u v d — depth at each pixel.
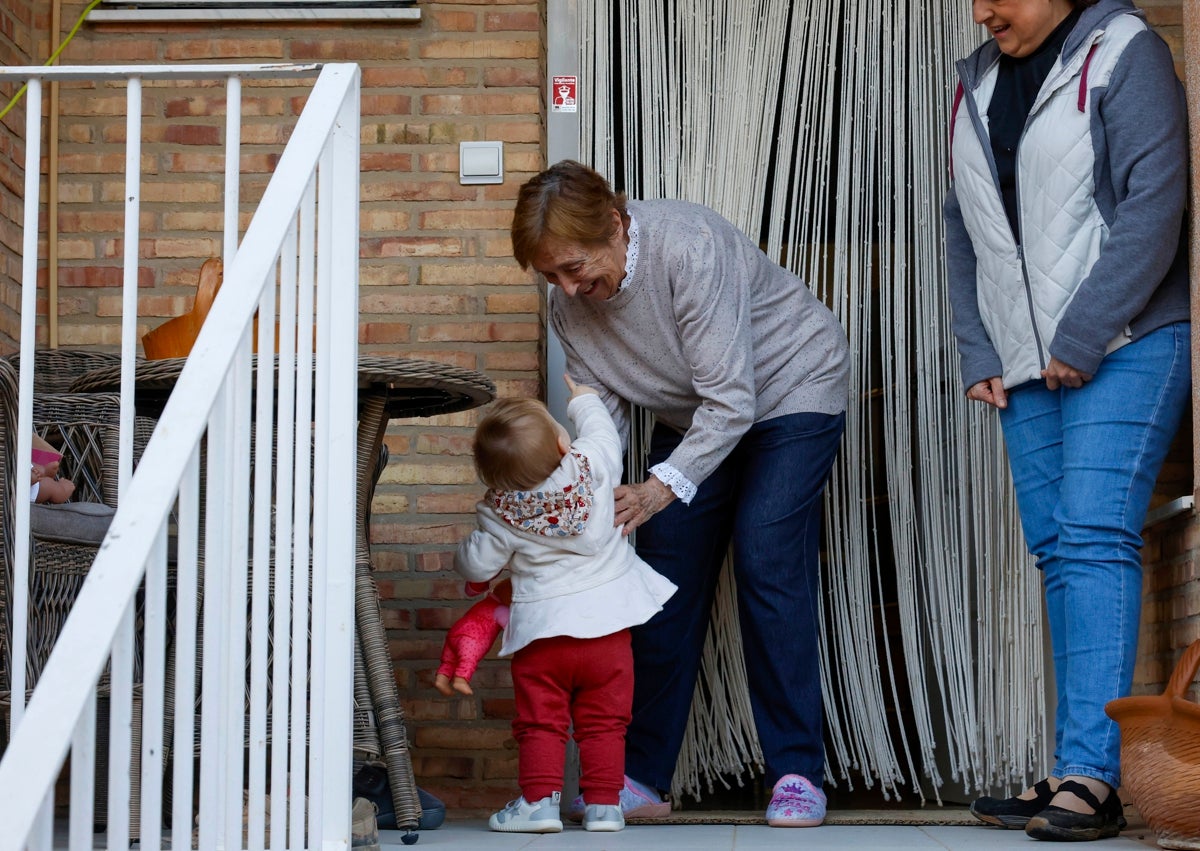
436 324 3.27
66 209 3.31
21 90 3.15
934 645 3.10
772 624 2.77
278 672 1.67
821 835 2.46
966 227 2.69
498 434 2.49
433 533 3.22
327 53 3.33
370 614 2.44
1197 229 2.43
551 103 3.34
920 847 2.17
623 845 2.25
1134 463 2.39
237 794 1.49
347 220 1.85
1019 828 2.51
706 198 3.23
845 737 3.12
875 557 3.18
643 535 2.91
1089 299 2.35
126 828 1.22
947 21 3.23
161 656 1.31
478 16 3.33
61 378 3.01
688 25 3.27
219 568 1.43
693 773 3.13
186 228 3.31
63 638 1.12
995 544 3.11
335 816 1.76
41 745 1.05
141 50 3.34
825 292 3.22
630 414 3.04
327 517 1.80
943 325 3.18
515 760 3.15
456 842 2.34
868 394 3.19
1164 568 2.83
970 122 2.63
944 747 3.11
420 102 3.31
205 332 1.43
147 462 1.27
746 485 2.83
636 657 2.87
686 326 2.60
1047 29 2.51
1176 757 2.07
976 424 3.13
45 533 1.99
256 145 3.32
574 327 2.78
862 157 3.24
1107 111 2.40
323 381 1.79
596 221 2.46
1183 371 2.44
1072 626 2.38
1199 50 2.46
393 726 2.39
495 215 3.29
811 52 3.26
